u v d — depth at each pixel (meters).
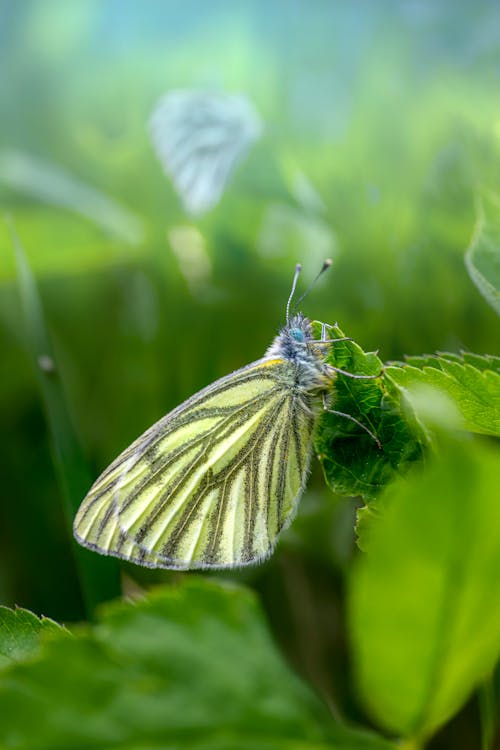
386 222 0.24
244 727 0.13
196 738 0.13
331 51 0.27
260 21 0.27
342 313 0.25
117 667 0.13
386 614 0.12
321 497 0.23
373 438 0.19
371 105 0.26
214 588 0.14
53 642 0.13
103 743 0.13
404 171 0.25
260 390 0.22
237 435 0.22
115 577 0.22
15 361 0.25
